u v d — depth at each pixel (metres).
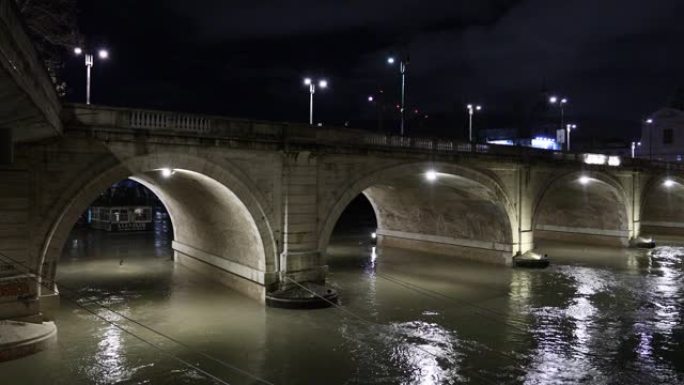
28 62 13.98
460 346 23.91
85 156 23.47
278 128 28.83
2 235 21.39
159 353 22.19
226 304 29.67
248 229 29.89
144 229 65.31
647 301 32.19
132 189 107.25
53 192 22.83
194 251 39.09
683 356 23.11
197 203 33.84
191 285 34.44
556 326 27.05
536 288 35.44
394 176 34.16
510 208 42.25
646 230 68.25
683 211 64.81
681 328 26.92
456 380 20.25
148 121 24.77
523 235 43.66
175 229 43.12
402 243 53.34
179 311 28.30
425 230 50.81
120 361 21.23
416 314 28.81
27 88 13.99
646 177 57.66
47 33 30.28
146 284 34.66
